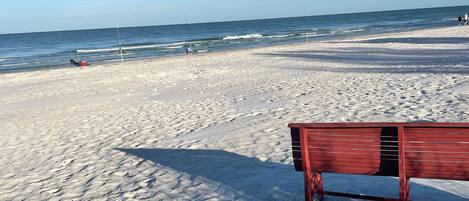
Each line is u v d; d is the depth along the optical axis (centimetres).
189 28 13275
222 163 702
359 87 1340
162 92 1698
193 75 2170
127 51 5078
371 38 4162
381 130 409
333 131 428
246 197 541
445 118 863
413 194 498
